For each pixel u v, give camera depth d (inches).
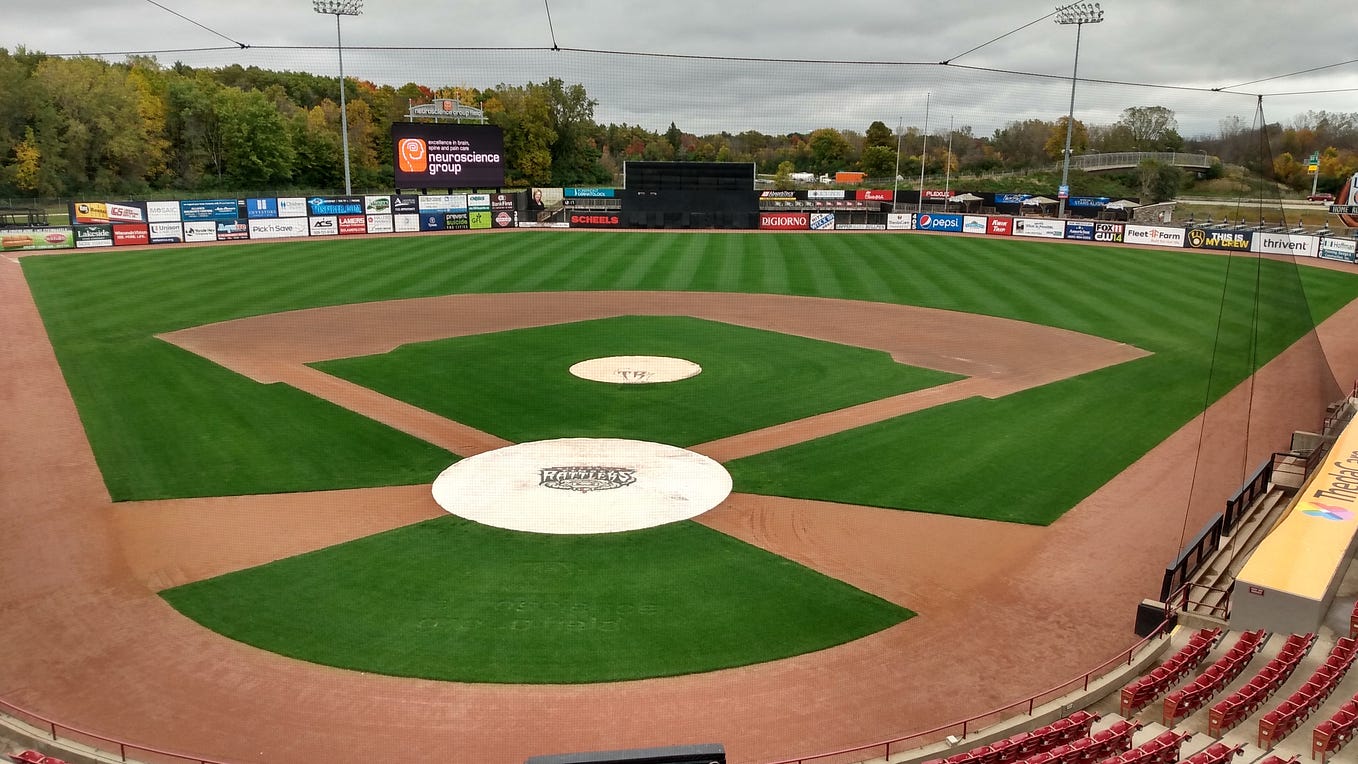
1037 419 964.0
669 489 768.3
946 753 443.8
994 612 580.4
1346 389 1119.0
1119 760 411.2
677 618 567.2
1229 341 1330.0
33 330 1358.3
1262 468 724.0
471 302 1619.1
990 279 1916.8
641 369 1155.9
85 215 2410.2
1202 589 601.0
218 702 482.0
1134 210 3388.3
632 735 457.4
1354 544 635.5
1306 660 513.7
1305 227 3112.7
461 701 483.8
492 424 933.2
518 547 660.7
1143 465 832.3
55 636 547.2
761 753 443.2
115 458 839.7
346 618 564.1
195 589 600.7
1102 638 552.7
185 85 3782.0
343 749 444.5
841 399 1031.0
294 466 816.9
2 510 727.7
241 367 1147.9
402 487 770.2
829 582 614.5
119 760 433.1
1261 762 406.6
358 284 1788.9
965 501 751.7
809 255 2288.4
